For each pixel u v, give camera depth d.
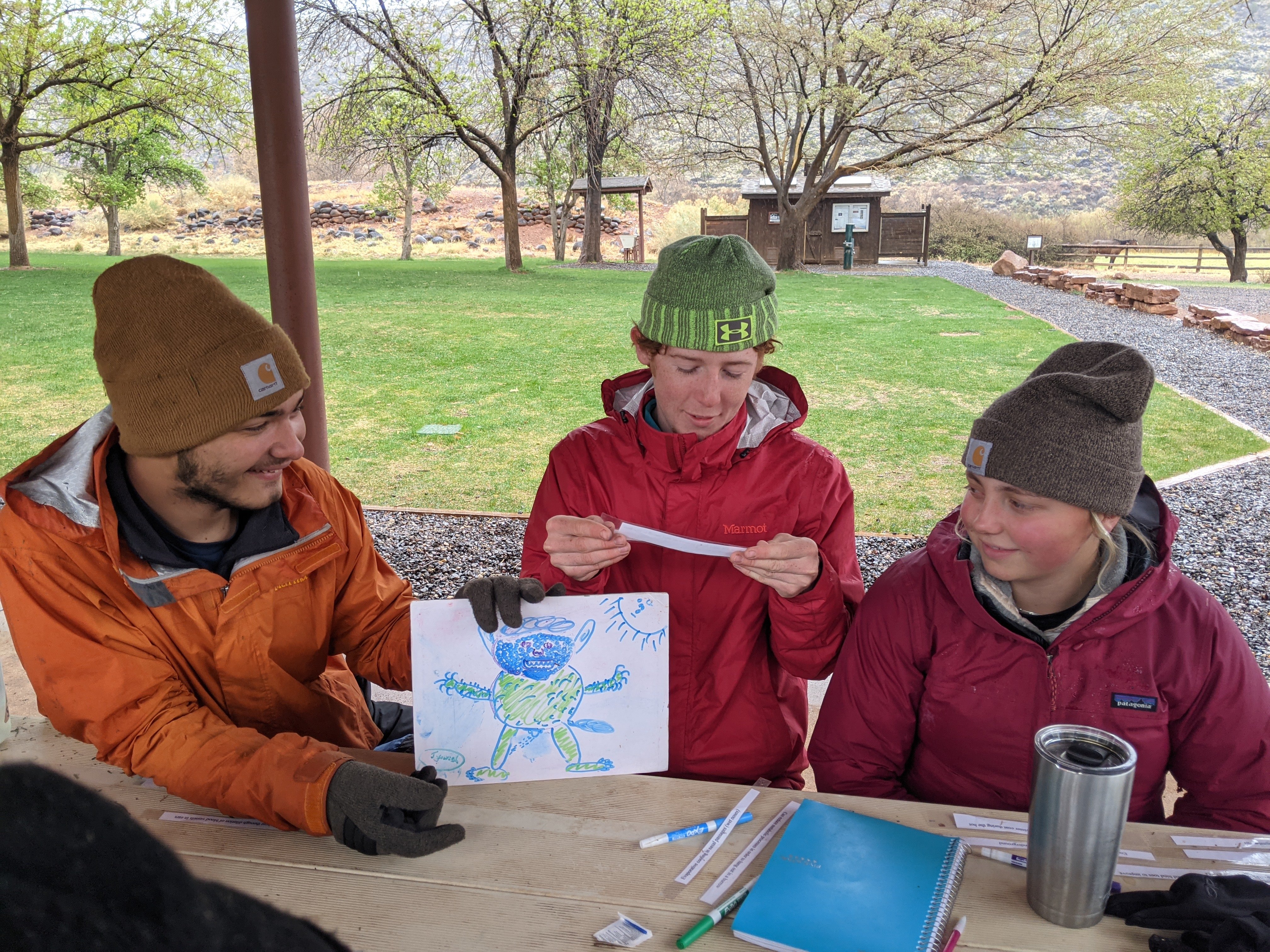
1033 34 20.11
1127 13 18.77
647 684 1.49
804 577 1.63
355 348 10.70
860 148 48.19
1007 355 10.45
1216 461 6.38
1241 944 1.04
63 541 1.49
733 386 1.77
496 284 18.25
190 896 0.46
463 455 6.60
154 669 1.51
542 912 1.18
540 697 1.47
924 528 5.10
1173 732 1.55
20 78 20.77
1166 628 1.51
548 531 1.63
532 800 1.43
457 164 25.30
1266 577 4.45
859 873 1.22
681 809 1.42
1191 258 33.41
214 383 1.37
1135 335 11.99
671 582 1.88
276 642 1.67
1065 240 36.22
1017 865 1.27
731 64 22.70
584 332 11.96
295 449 1.50
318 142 21.33
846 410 7.89
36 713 2.86
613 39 19.22
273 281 3.67
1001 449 1.40
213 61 20.95
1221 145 26.88
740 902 1.19
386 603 1.84
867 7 21.16
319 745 1.39
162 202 38.53
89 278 18.66
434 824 1.30
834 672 1.77
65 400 8.04
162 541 1.53
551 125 22.50
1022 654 1.55
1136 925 1.15
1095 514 1.39
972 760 1.63
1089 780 1.07
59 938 0.40
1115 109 19.33
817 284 19.55
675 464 1.85
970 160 21.81
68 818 0.45
